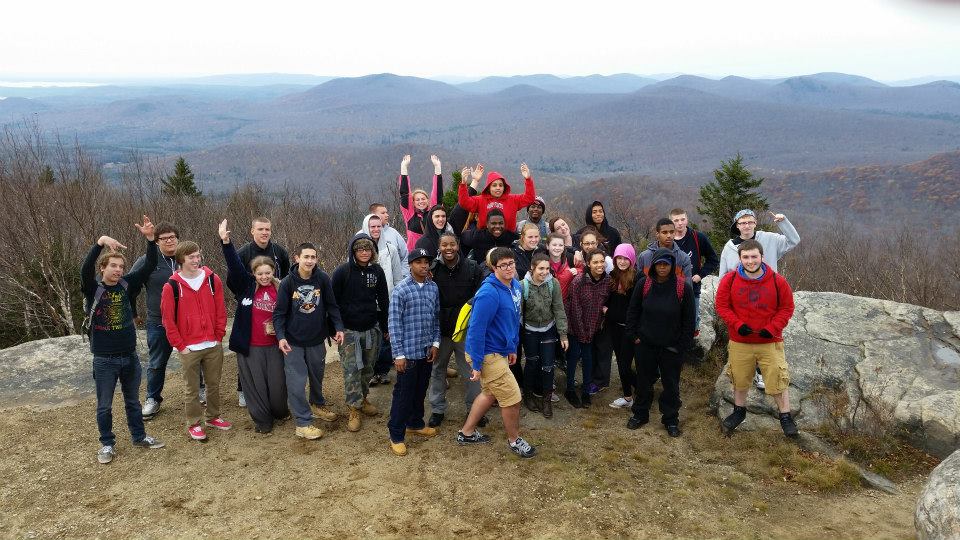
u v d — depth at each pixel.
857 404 5.74
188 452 5.36
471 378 5.64
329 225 21.45
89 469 5.07
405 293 5.32
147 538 4.16
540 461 5.23
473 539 4.14
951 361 6.21
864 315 7.21
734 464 5.30
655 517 4.44
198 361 5.47
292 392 5.58
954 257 22.39
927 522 3.80
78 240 15.88
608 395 6.84
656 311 5.63
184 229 19.41
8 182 14.89
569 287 6.38
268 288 5.71
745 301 5.47
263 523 4.32
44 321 16.58
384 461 5.22
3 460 5.21
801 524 4.41
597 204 7.61
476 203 7.09
